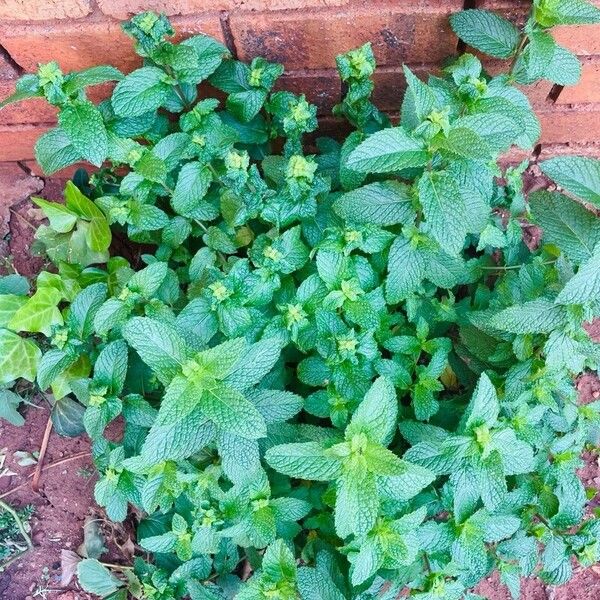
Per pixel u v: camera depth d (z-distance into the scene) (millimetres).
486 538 485
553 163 390
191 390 414
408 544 439
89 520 677
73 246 671
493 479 428
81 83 469
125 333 422
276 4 523
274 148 661
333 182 588
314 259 551
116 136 515
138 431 542
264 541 494
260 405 480
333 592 461
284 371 559
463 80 479
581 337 441
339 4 522
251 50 578
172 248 604
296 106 519
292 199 496
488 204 492
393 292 510
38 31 547
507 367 555
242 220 512
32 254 751
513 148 724
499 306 542
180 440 428
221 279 503
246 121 570
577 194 392
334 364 500
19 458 704
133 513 677
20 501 693
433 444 442
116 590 637
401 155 427
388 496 422
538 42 477
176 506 556
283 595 468
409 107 480
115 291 620
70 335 534
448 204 430
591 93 631
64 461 701
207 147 526
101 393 488
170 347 425
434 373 522
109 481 517
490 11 526
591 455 679
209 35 556
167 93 524
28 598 663
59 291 646
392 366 524
